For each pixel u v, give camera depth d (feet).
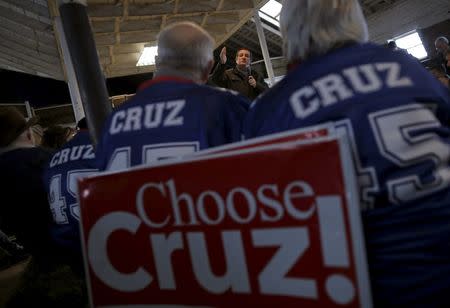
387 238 2.64
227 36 23.82
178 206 2.90
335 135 2.33
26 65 30.19
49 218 6.38
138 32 20.61
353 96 2.77
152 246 3.04
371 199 2.65
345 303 2.29
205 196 2.78
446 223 2.60
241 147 2.69
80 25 6.42
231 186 2.67
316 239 2.38
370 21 36.22
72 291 6.14
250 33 38.55
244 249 2.63
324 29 3.18
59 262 6.48
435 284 2.55
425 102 2.78
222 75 10.79
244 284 2.64
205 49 4.42
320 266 2.37
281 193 2.48
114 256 3.22
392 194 2.59
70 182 5.74
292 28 3.34
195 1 19.10
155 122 3.98
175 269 2.94
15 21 20.02
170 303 2.97
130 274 3.14
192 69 4.37
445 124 2.93
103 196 3.26
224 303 2.73
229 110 4.06
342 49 3.11
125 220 3.16
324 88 2.92
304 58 3.34
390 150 2.60
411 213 2.60
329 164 2.33
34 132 10.51
